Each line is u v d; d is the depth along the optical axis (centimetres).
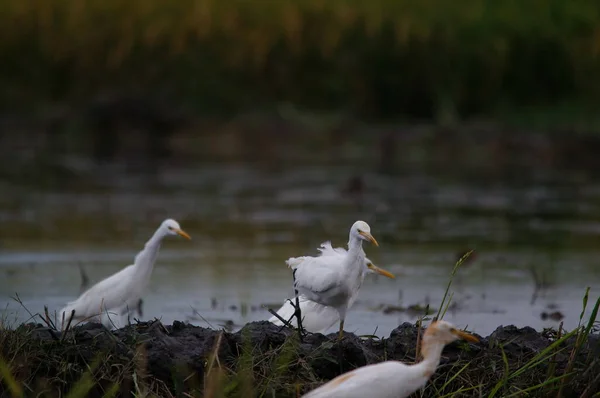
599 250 1479
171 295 1177
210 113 3058
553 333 859
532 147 2697
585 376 745
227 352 776
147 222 1742
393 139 2816
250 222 1744
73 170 2488
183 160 2711
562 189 2177
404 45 3030
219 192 2131
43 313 1064
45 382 730
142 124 2992
